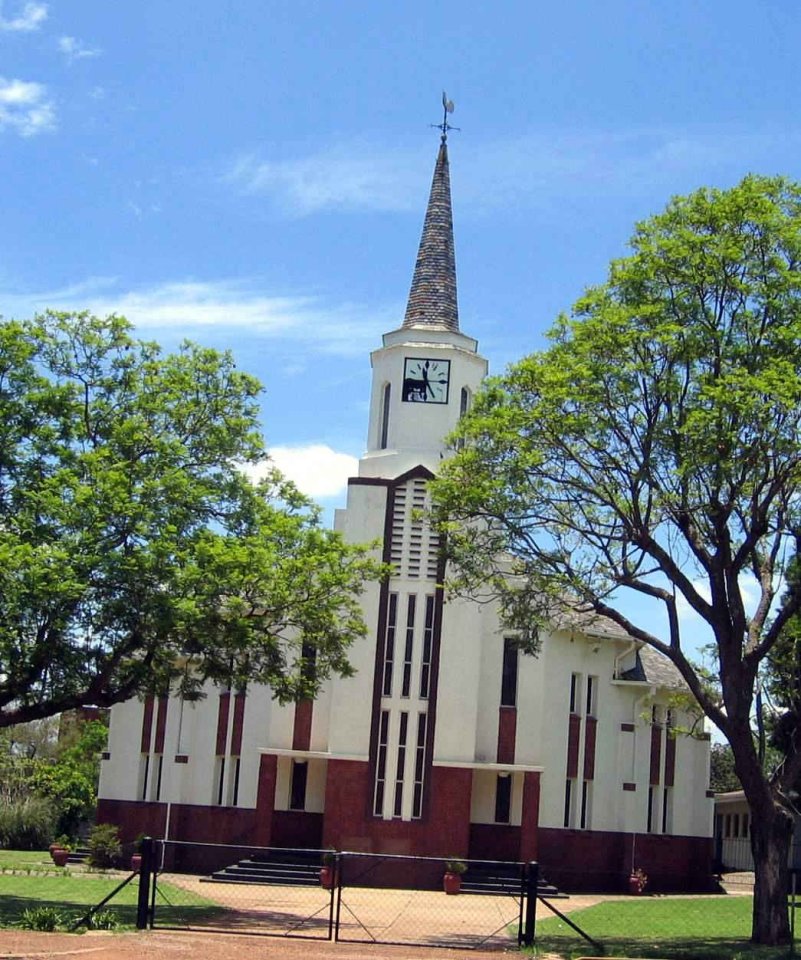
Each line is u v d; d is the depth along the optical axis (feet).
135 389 99.35
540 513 93.25
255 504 99.71
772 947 86.38
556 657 154.20
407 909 111.24
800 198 90.02
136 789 155.63
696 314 87.66
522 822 141.59
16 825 180.65
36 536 89.81
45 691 94.27
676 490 88.02
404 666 143.33
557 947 83.56
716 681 112.47
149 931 79.92
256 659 99.30
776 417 82.79
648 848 158.30
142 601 88.02
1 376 96.17
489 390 93.81
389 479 147.13
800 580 92.38
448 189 162.71
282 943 78.43
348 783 140.36
